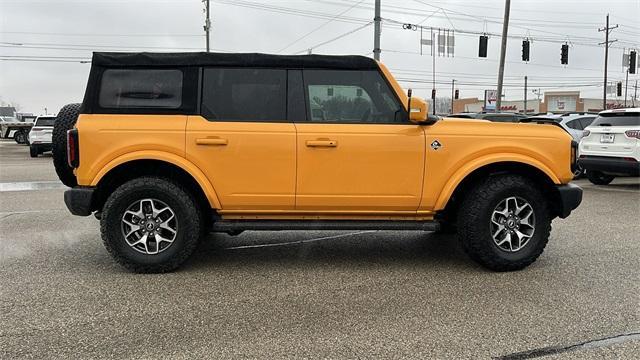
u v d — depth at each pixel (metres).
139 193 4.76
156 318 3.84
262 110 4.87
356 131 4.83
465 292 4.43
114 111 4.77
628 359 3.23
